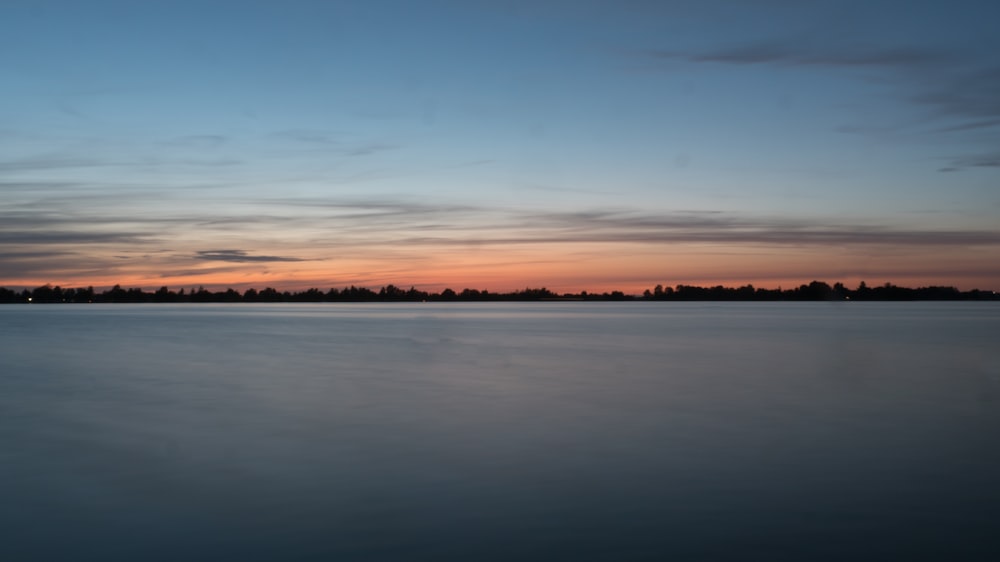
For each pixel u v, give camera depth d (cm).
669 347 4588
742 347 4606
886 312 16000
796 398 2350
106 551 1052
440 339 5494
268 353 4169
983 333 6197
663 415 2039
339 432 1822
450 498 1273
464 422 1944
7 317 11388
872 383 2727
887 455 1559
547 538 1080
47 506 1251
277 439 1744
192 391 2555
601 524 1135
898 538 1070
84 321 9531
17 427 1903
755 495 1276
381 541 1076
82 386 2697
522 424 1916
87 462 1538
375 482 1374
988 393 2462
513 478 1392
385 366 3403
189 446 1677
